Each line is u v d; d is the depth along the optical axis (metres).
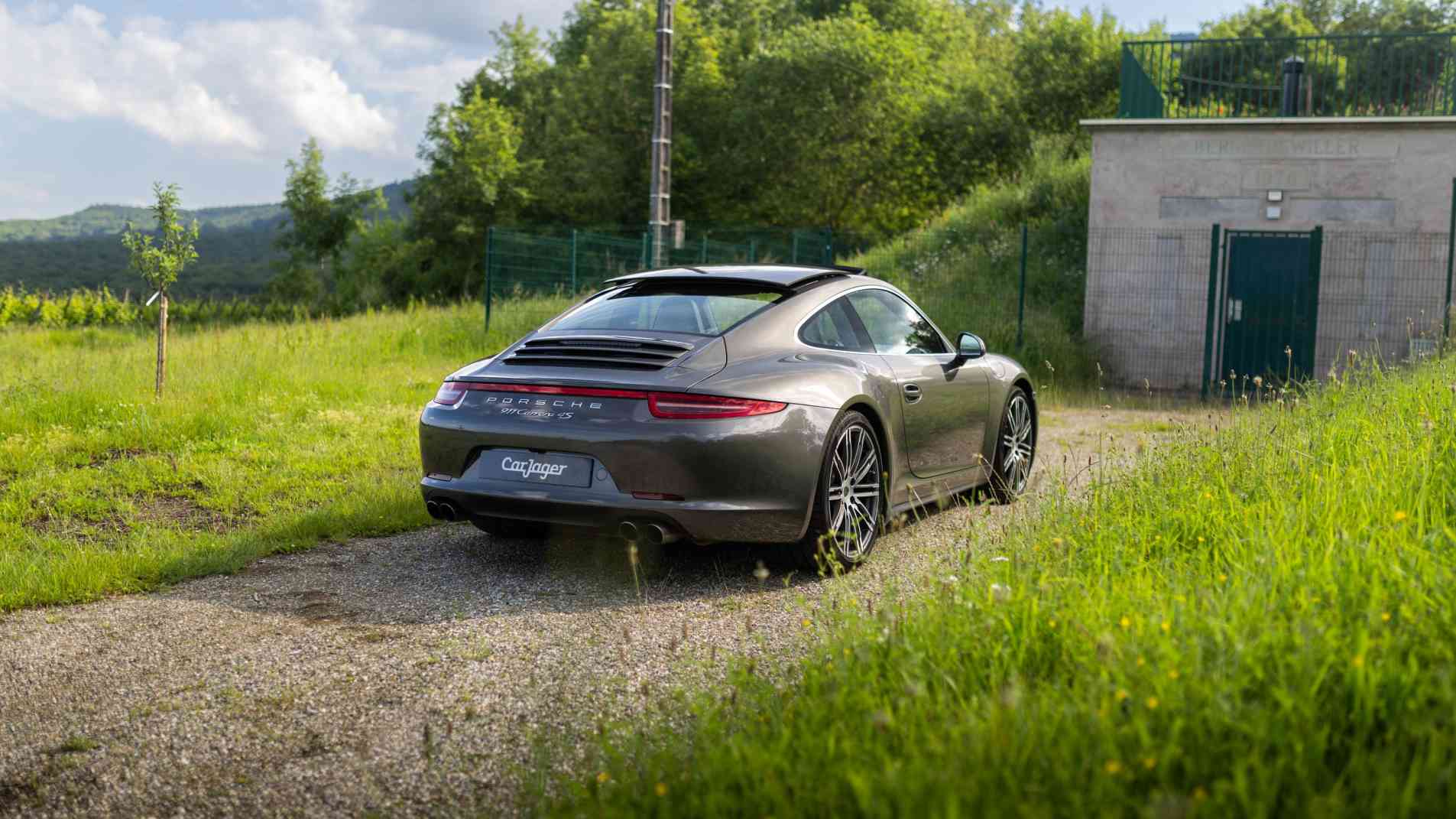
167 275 9.05
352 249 46.47
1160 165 15.97
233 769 2.62
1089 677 2.20
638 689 3.06
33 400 8.55
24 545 4.83
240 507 5.82
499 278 16.06
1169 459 5.08
